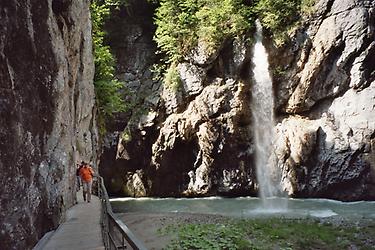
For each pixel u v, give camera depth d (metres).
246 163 28.34
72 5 11.85
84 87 19.97
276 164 27.22
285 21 27.42
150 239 13.14
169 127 28.86
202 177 28.44
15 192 5.32
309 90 26.88
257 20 27.92
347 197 24.80
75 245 7.11
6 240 4.91
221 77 28.33
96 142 26.50
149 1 32.34
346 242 12.34
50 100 7.76
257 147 28.09
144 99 30.59
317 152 26.14
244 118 28.30
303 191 26.23
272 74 27.72
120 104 29.55
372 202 23.69
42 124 7.18
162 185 29.80
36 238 6.64
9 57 5.43
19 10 5.90
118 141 30.77
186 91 28.81
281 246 11.85
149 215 18.67
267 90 27.81
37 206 6.80
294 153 26.47
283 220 16.58
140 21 33.09
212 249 11.23
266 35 27.78
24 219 5.73
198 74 28.50
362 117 24.94
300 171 26.34
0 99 4.95
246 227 14.55
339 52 25.95
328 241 12.41
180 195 29.31
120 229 4.85
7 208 5.00
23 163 5.77
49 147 7.85
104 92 28.45
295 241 12.41
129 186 30.56
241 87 27.77
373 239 12.79
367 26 25.05
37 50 6.94
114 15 32.75
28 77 6.26
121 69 32.50
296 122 27.14
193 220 16.84
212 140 27.80
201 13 28.25
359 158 24.67
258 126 28.11
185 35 29.11
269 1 27.11
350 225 15.25
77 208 12.46
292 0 27.14
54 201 8.35
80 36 16.20
